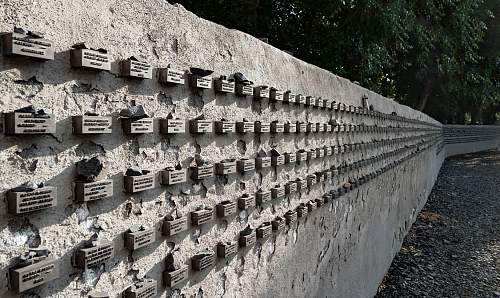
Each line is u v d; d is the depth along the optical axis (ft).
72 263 4.90
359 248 17.38
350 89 15.76
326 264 13.60
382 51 28.14
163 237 6.31
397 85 58.03
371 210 19.10
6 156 4.24
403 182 27.61
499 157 80.23
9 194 4.23
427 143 40.73
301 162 11.35
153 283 5.95
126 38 5.62
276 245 9.98
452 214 36.58
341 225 14.94
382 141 20.81
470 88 58.59
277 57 10.08
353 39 26.08
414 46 38.27
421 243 28.40
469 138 89.25
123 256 5.61
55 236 4.71
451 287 21.21
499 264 24.49
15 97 4.30
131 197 5.71
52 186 4.63
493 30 63.10
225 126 7.58
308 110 11.81
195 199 7.00
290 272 10.83
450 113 79.25
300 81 11.31
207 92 7.26
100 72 5.22
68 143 4.85
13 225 4.30
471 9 42.57
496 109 100.48
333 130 13.70
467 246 27.73
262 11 24.57
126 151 5.65
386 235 22.66
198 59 7.05
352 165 15.80
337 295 14.82
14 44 4.13
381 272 21.70
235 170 7.95
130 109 5.53
